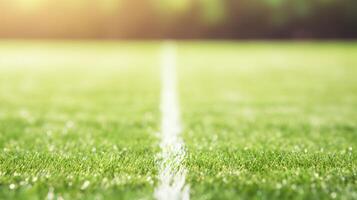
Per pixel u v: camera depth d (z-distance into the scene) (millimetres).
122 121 6566
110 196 3135
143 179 3506
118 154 4383
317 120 6895
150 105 8242
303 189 3318
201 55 22469
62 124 6328
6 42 33594
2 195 3154
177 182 3473
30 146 4875
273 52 24656
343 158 4297
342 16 36562
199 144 5000
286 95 9977
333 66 17641
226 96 9711
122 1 36406
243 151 4598
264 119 6945
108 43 32844
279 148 4789
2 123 6371
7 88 10719
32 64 17562
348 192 3246
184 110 7711
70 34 36844
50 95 9562
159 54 22859
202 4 36438
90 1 36438
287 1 36594
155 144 4973
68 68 16094
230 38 37031
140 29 36812
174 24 36781
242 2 36781
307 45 30828
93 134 5605
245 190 3279
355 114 7551
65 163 4012
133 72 14789
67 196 3131
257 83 12305
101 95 9594
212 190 3271
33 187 3289
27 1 36344
